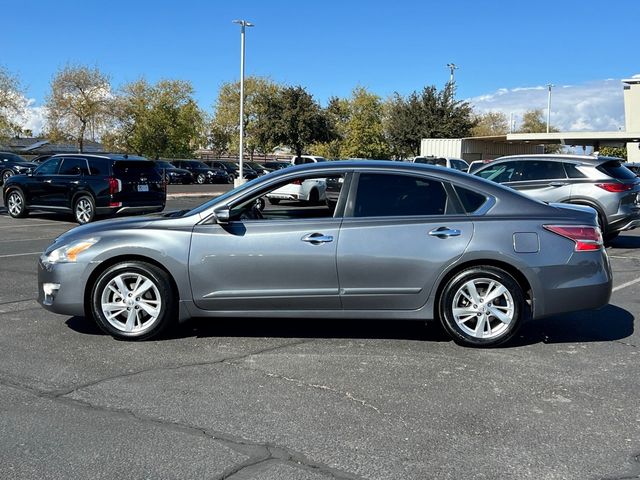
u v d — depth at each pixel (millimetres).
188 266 5449
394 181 5547
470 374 4855
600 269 5426
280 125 42531
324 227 5395
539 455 3559
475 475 3332
